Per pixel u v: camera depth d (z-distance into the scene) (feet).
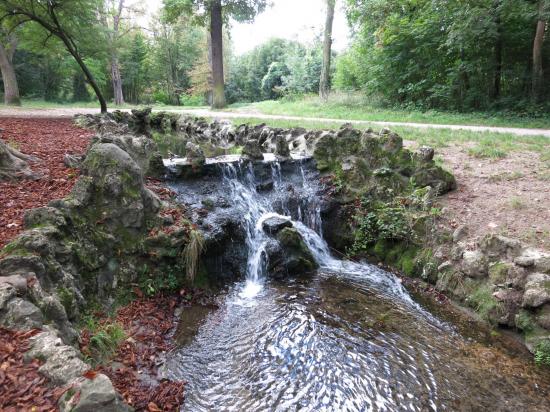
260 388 12.04
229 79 162.91
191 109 84.23
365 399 11.71
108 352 12.41
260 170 25.77
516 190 21.01
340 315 16.26
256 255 20.39
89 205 16.19
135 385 11.53
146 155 23.48
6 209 16.21
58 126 41.70
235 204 22.81
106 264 15.62
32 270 11.41
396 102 67.05
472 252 17.51
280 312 16.31
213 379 12.39
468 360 13.70
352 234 23.38
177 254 17.39
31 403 7.55
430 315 16.66
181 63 151.23
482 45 57.47
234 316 16.12
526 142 29.27
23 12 48.21
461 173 24.14
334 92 86.33
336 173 25.66
